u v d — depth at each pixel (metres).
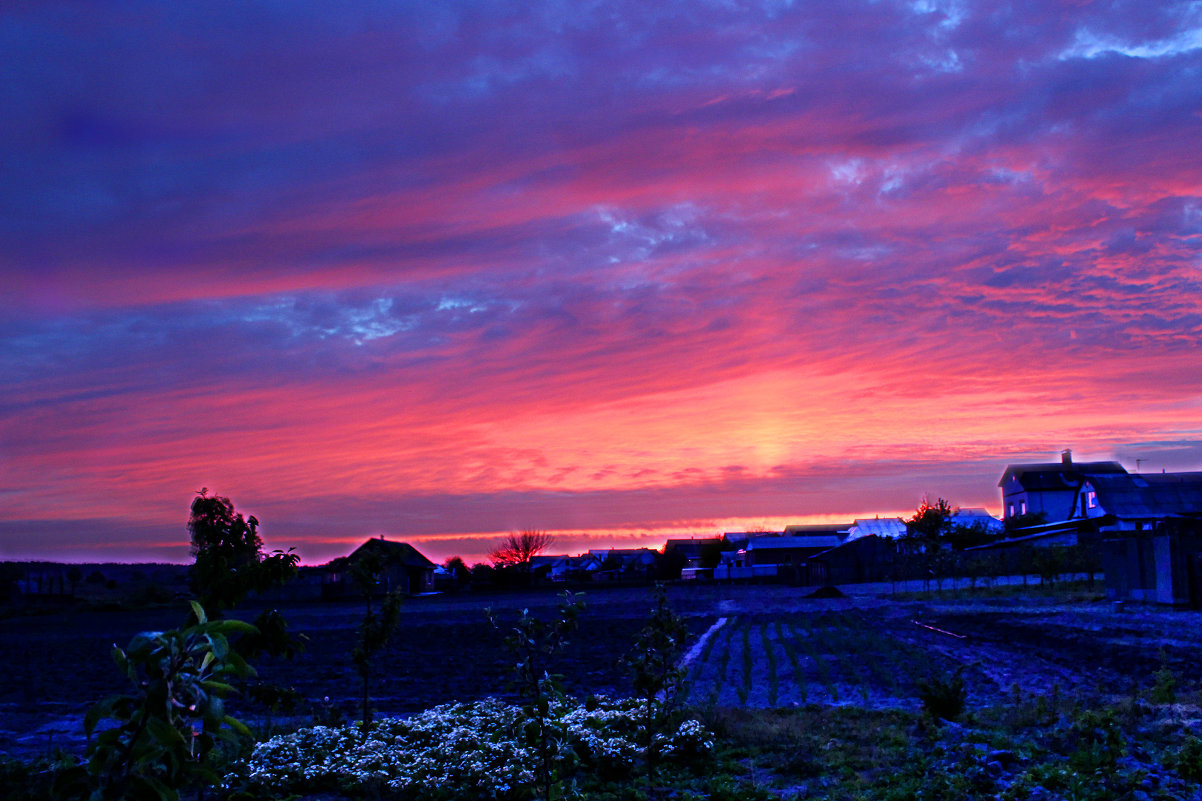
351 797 11.84
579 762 12.36
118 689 24.56
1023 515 89.62
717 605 56.16
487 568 130.38
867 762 12.11
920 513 77.75
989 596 47.72
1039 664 21.94
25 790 11.41
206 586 9.54
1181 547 34.09
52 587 104.56
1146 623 28.81
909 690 18.83
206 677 3.86
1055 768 10.83
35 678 28.30
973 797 10.13
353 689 22.53
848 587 71.75
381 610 15.58
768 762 12.57
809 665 23.30
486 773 11.94
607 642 32.50
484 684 22.70
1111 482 67.06
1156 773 10.57
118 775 3.89
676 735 13.37
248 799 4.70
